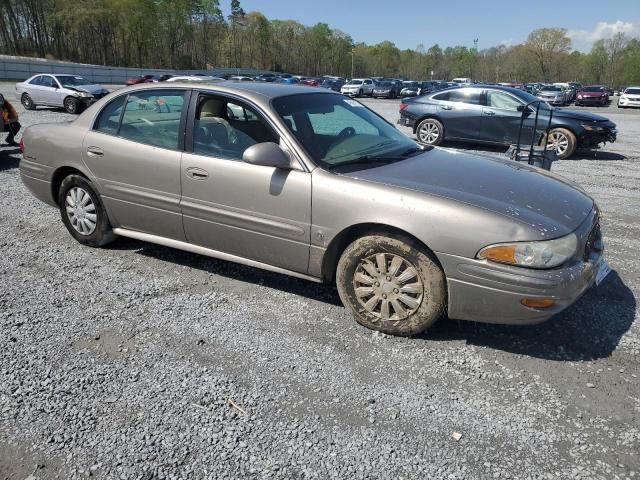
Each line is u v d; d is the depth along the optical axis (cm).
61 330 335
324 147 357
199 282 409
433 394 277
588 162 1041
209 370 295
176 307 368
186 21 8512
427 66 12075
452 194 310
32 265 438
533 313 290
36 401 266
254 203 356
